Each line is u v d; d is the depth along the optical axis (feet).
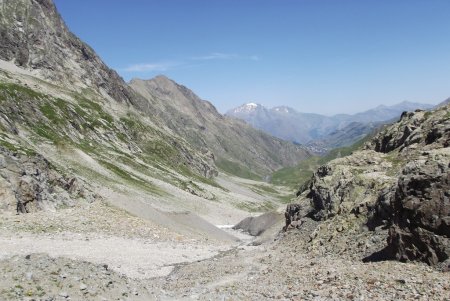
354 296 82.07
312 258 140.67
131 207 278.67
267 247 196.24
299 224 206.28
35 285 72.59
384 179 169.37
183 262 172.96
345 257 127.85
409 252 101.81
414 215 102.12
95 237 190.19
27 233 170.50
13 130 386.93
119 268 144.87
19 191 213.05
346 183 185.37
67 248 158.81
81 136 614.75
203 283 122.01
